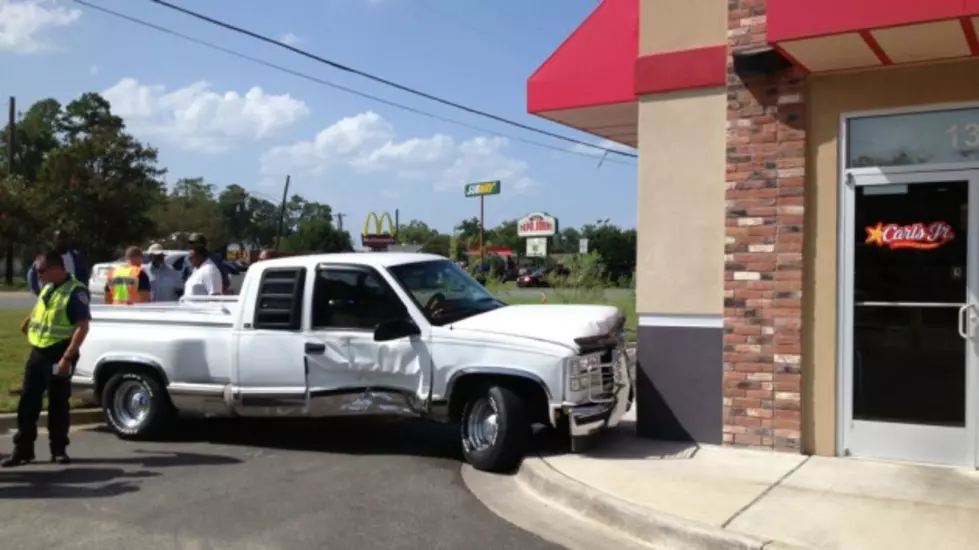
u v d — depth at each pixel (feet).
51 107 262.47
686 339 25.27
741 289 24.09
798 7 19.84
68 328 24.62
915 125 22.41
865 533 17.08
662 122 25.54
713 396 24.89
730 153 24.20
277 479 23.22
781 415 23.67
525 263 224.33
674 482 20.76
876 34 19.60
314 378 25.93
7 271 161.68
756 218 23.88
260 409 26.73
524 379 23.41
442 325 24.67
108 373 28.78
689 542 17.33
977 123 21.71
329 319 25.99
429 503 20.89
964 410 21.80
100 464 24.94
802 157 23.29
